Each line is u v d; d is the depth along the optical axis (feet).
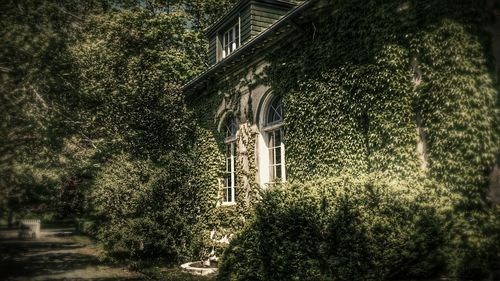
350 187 19.52
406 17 21.30
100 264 35.17
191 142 39.14
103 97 44.78
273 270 22.16
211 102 43.19
